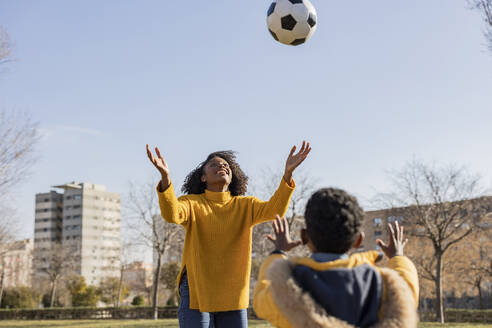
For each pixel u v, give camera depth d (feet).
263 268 6.91
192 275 11.03
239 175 12.66
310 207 6.73
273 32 17.22
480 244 92.12
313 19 17.04
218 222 11.22
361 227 6.70
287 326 6.04
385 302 6.23
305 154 10.90
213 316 11.17
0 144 55.01
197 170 12.21
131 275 247.70
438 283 77.05
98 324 78.38
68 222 337.72
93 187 353.10
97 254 334.44
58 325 79.00
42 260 180.14
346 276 6.13
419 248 93.91
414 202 77.92
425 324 65.77
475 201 76.59
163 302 177.17
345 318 5.98
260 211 11.37
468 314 81.05
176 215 10.37
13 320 120.88
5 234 99.86
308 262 6.36
